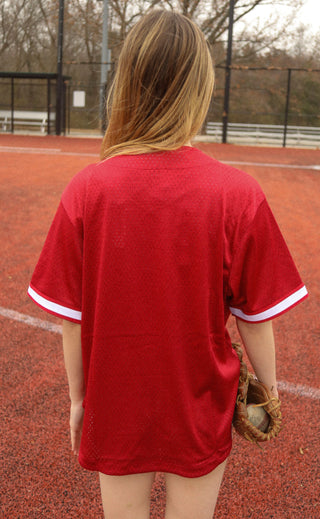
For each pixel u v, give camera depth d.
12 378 3.13
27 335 3.73
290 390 3.08
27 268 5.22
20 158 14.45
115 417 1.19
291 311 4.33
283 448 2.55
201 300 1.14
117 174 1.11
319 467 2.42
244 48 30.12
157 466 1.21
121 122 1.15
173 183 1.10
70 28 33.00
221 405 1.23
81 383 1.27
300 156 18.62
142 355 1.15
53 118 25.48
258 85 32.53
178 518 1.29
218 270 1.14
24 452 2.47
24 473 2.33
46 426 2.68
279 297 1.17
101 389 1.18
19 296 4.48
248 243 1.13
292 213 8.18
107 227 1.11
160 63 1.09
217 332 1.19
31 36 34.41
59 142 20.59
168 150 1.11
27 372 3.21
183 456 1.20
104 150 1.20
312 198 9.55
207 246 1.12
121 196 1.10
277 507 2.17
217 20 27.81
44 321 3.98
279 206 8.69
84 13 28.95
